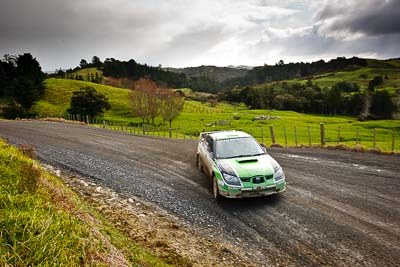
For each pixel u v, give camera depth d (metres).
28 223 3.33
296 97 146.00
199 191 9.55
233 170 8.43
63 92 104.12
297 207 8.02
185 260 5.56
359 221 7.05
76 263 3.15
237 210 8.00
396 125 73.50
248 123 77.50
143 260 4.74
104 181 10.40
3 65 106.75
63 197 5.57
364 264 5.45
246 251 5.98
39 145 17.36
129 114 89.25
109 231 5.56
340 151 15.98
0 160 5.33
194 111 110.88
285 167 12.29
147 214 7.64
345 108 135.75
